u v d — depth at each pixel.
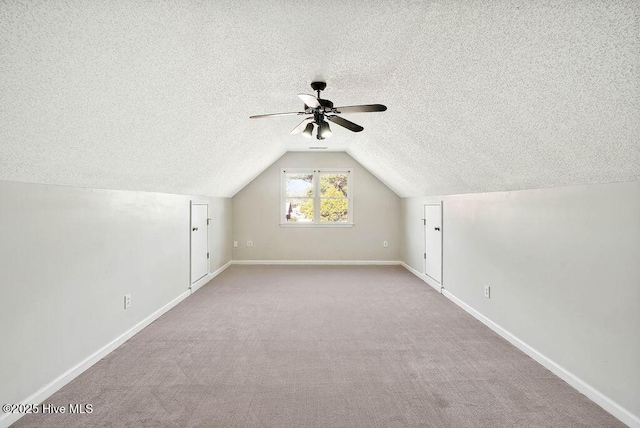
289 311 3.63
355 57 2.20
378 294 4.31
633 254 1.76
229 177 4.88
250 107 2.92
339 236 6.40
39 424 1.79
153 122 2.30
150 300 3.33
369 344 2.79
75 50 1.48
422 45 1.96
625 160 1.69
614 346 1.87
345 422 1.81
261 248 6.39
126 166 2.58
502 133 2.22
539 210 2.48
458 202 3.88
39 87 1.52
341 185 6.42
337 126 4.07
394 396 2.05
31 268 1.96
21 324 1.89
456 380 2.22
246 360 2.51
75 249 2.31
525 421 1.81
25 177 1.90
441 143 3.00
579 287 2.11
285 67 2.33
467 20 1.62
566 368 2.22
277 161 6.34
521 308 2.70
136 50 1.67
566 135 1.83
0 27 1.23
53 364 2.11
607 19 1.23
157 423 1.80
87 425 1.78
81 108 1.77
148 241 3.30
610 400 1.89
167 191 3.68
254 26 1.81
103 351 2.57
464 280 3.71
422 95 2.49
